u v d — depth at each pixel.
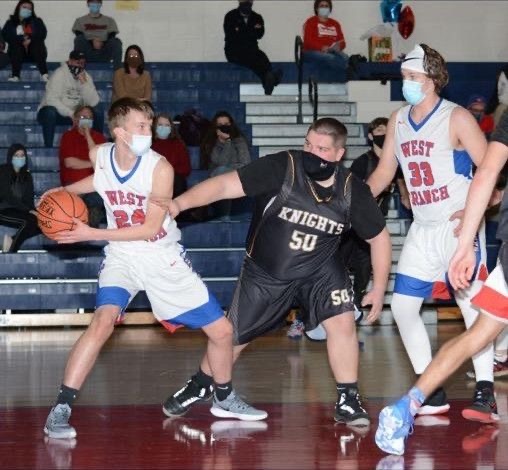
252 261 6.05
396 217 13.91
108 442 5.74
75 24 16.23
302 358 9.57
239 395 7.41
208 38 17.28
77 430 6.07
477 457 5.41
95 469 5.12
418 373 6.61
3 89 15.52
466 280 5.16
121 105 5.55
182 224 13.16
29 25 15.78
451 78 17.12
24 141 15.00
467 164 6.32
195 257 12.88
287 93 16.28
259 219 5.92
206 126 14.54
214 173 13.38
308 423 6.30
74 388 5.85
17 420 6.41
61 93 14.63
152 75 16.34
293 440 5.80
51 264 12.60
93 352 5.83
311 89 15.09
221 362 6.18
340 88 16.08
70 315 12.43
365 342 10.77
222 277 12.90
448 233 6.32
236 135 13.60
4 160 14.66
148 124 5.56
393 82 15.91
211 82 16.28
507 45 17.75
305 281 6.07
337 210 5.83
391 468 5.17
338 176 5.85
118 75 14.85
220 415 6.43
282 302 6.08
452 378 8.23
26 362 9.23
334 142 5.79
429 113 6.30
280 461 5.31
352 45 17.56
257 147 15.02
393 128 6.53
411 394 5.32
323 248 5.98
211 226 13.23
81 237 5.51
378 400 7.18
